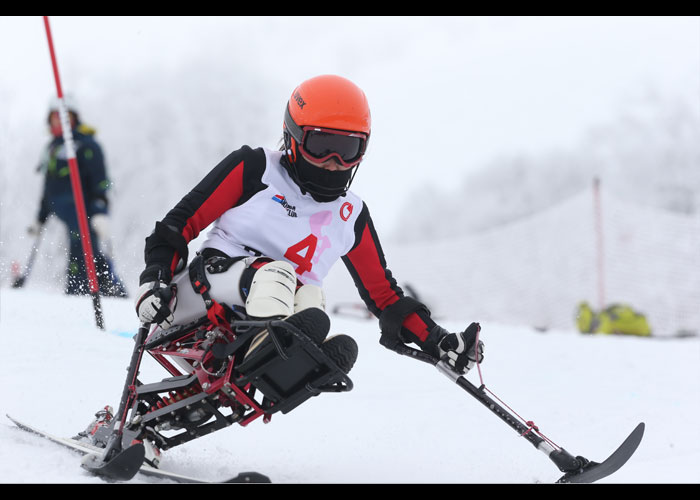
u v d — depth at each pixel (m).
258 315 6.41
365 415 10.29
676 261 49.88
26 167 57.06
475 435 9.45
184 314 6.86
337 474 7.33
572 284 52.44
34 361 11.29
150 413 6.56
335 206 7.38
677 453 8.85
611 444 9.29
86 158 19.70
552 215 55.91
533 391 12.45
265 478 6.15
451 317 50.25
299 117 6.91
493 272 52.34
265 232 7.10
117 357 12.12
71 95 20.03
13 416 8.75
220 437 8.76
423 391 12.16
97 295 14.08
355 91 7.04
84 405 9.38
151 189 64.88
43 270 30.08
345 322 20.19
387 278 7.91
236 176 7.03
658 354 16.69
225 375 6.27
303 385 6.26
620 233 52.97
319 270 7.36
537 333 19.94
